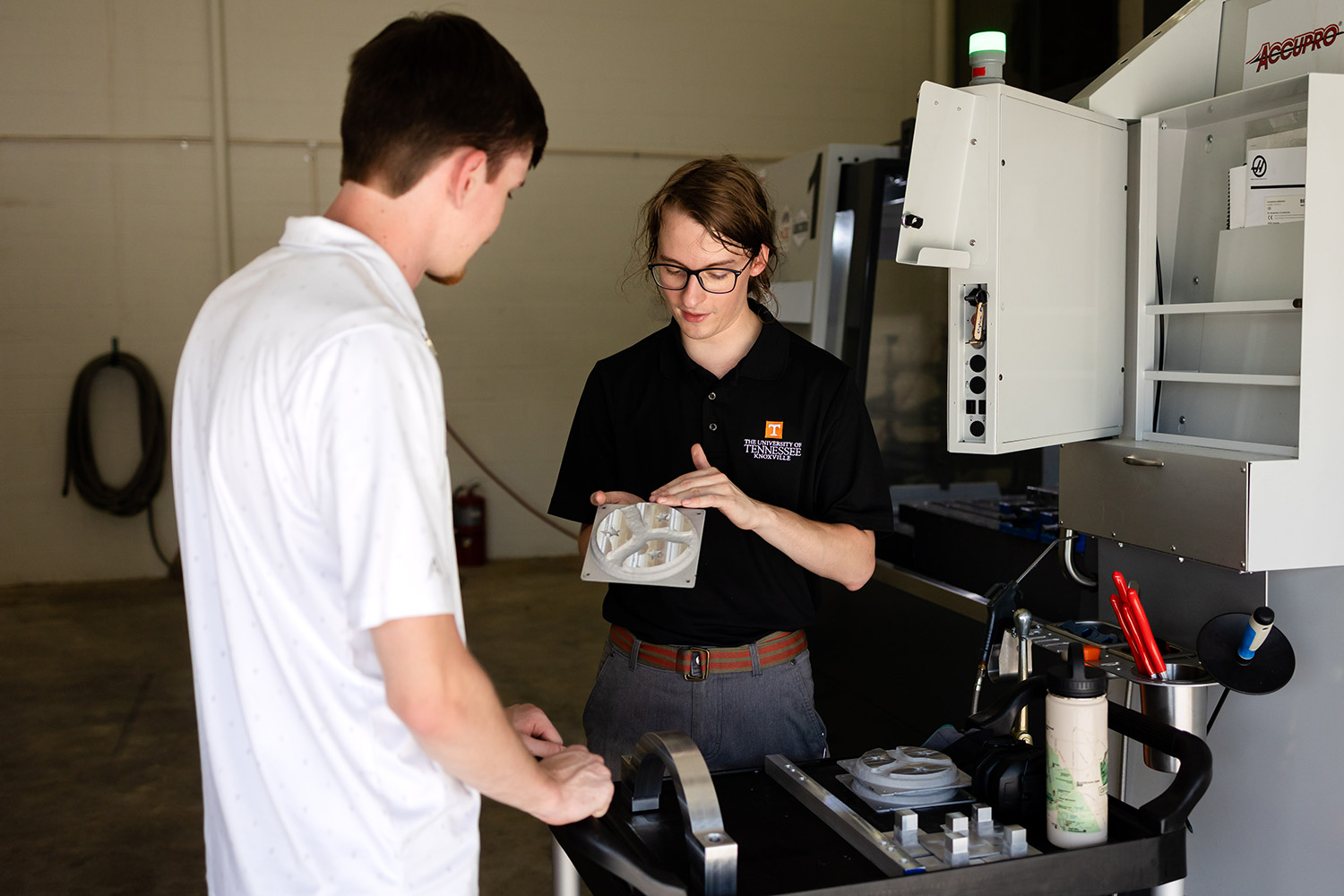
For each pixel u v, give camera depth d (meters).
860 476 1.49
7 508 5.18
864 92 5.89
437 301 5.59
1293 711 1.49
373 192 0.86
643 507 1.28
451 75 0.83
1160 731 1.11
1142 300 1.58
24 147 5.02
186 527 0.89
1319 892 1.47
